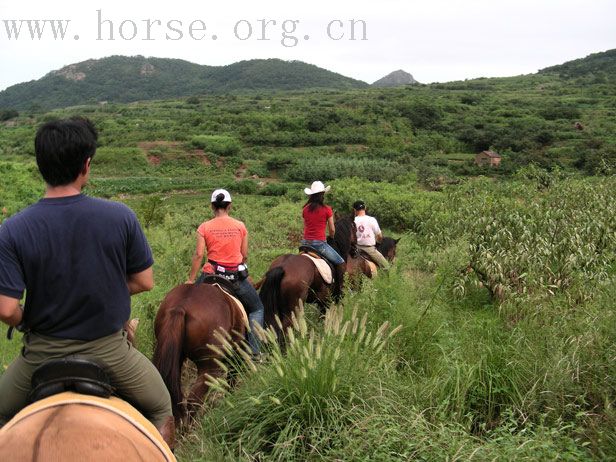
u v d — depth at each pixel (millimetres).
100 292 2648
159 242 11828
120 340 2848
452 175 68312
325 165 79062
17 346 6488
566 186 10555
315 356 4852
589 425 4680
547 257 8812
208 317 4852
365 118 111375
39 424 2268
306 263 7043
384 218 26359
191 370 6418
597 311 6191
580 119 107375
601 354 5414
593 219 9531
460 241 8492
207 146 94875
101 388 2611
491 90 193375
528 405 5004
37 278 2578
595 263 8812
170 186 72750
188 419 4703
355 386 4812
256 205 46375
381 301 6887
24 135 109500
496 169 72125
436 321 6773
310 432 4461
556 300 7379
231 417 4668
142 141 100625
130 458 2293
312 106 156000
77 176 2664
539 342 5805
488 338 6359
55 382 2533
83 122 2705
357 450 4148
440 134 103812
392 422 4426
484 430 4938
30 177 24047
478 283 9344
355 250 8578
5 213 15836
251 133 107250
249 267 10906
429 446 4203
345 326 4996
